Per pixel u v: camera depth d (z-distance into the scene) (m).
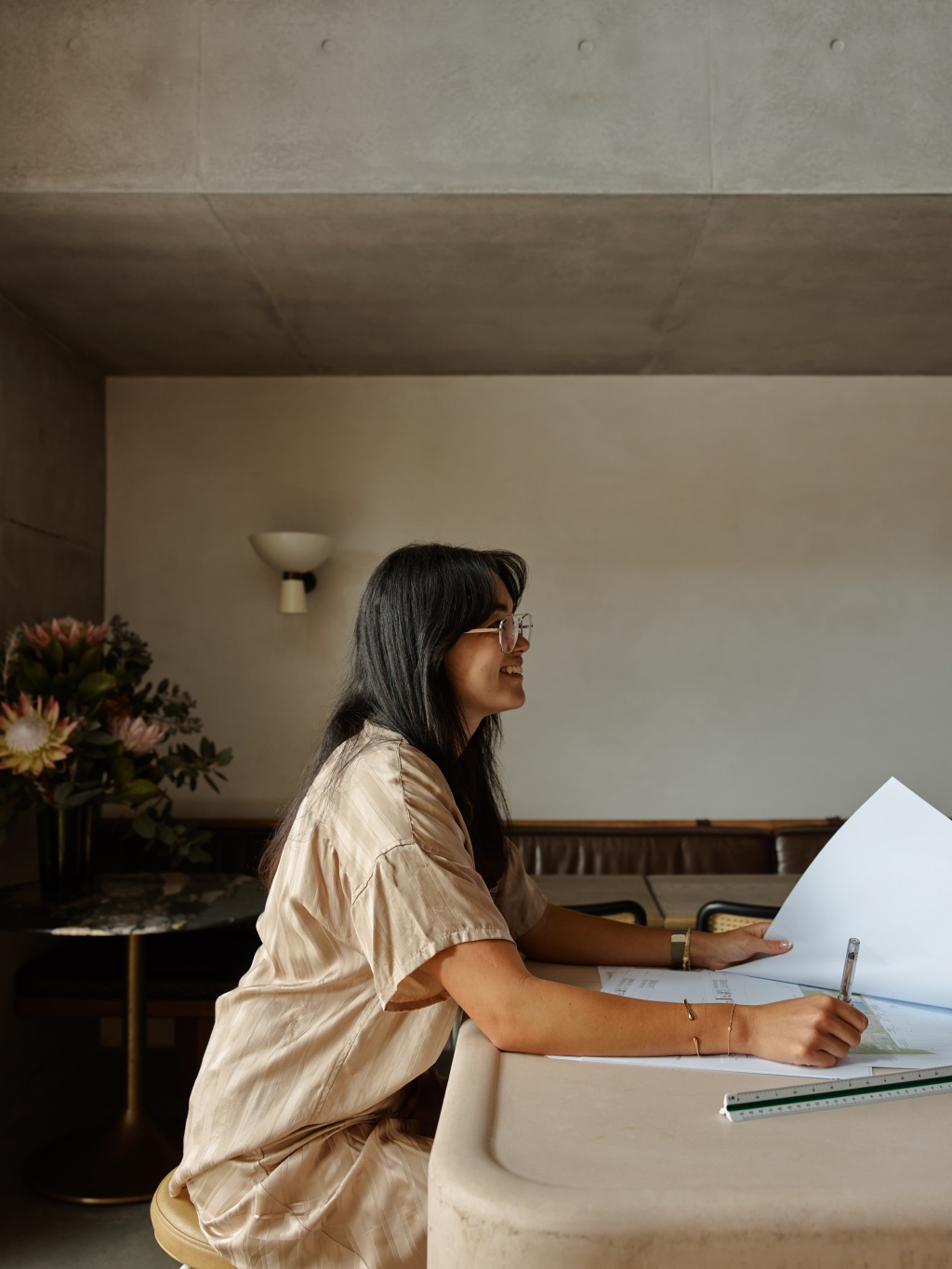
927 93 2.46
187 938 3.39
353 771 1.12
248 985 1.22
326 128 2.45
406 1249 1.09
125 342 3.57
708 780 4.01
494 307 3.22
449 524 4.02
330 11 2.46
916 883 1.12
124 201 2.48
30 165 2.44
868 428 4.02
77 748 2.64
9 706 2.62
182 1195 1.27
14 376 3.16
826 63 2.46
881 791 1.19
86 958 3.20
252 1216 1.12
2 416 3.07
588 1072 0.89
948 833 1.11
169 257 2.81
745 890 3.00
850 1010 0.92
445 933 0.99
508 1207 0.64
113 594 3.99
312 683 3.99
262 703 3.99
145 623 4.00
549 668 4.02
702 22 2.47
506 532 4.02
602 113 2.46
